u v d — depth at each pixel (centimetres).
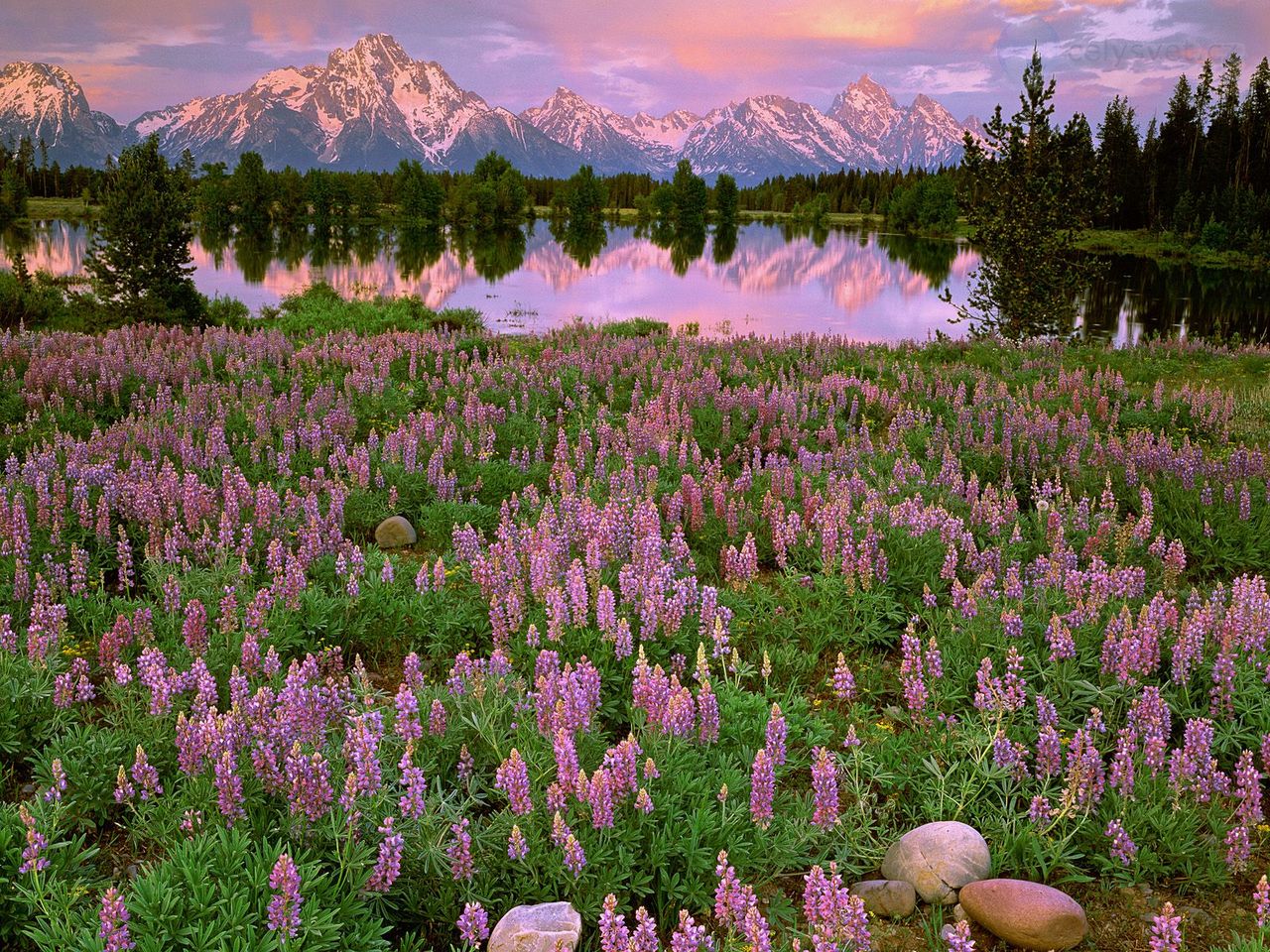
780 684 815
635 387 1852
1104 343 3281
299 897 437
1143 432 1593
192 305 2984
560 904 494
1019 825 605
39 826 514
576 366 2050
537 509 1176
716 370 2147
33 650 685
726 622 807
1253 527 1137
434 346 2291
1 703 644
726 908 485
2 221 12094
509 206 14362
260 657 759
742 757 647
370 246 9525
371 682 809
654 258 8688
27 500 1039
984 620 832
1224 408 1800
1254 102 12656
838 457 1371
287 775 546
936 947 529
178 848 486
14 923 475
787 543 1036
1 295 3028
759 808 550
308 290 4628
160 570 924
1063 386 2017
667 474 1337
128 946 417
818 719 714
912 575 973
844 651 862
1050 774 627
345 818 515
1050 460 1418
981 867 571
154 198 2881
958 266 8181
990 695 676
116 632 745
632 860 527
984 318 2991
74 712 679
